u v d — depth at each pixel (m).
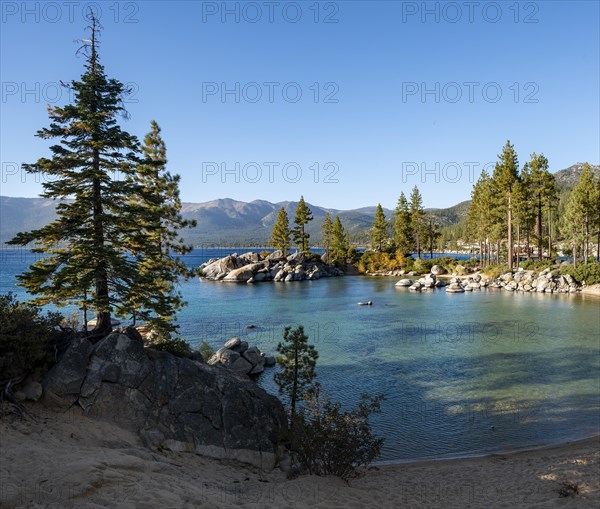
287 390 15.60
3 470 8.22
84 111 17.44
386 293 65.38
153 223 19.20
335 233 114.62
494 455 14.95
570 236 71.19
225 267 95.25
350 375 24.16
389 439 16.42
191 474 10.88
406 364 26.23
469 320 40.75
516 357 27.52
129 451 11.14
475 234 98.81
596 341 31.55
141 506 7.55
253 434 14.07
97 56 18.14
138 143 18.55
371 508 9.91
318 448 12.70
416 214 108.94
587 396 20.48
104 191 17.67
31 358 12.81
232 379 16.16
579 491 11.23
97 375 13.34
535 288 63.81
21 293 55.06
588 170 69.44
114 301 17.80
